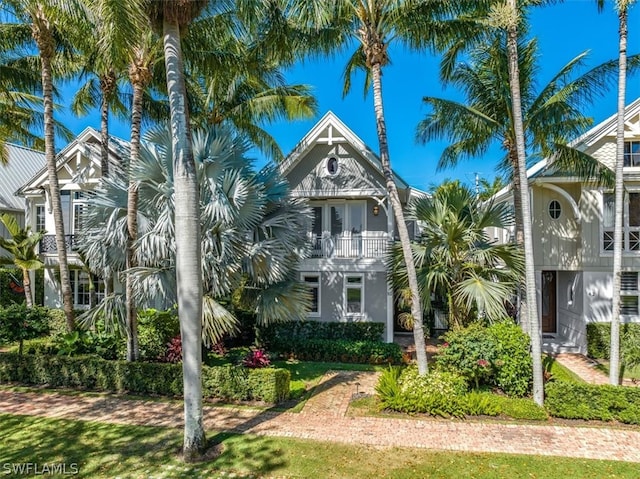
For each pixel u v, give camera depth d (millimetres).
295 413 9734
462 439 8336
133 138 11914
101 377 11570
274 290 12469
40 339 16922
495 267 12484
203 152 11562
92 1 9180
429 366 12219
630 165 15023
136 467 7242
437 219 12367
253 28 11531
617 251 10547
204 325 10727
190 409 7637
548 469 7145
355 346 14750
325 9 10984
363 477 6871
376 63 11508
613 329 10484
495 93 13570
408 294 13742
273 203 12969
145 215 12305
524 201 10164
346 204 18156
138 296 11211
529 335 11547
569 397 9516
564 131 12914
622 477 6910
